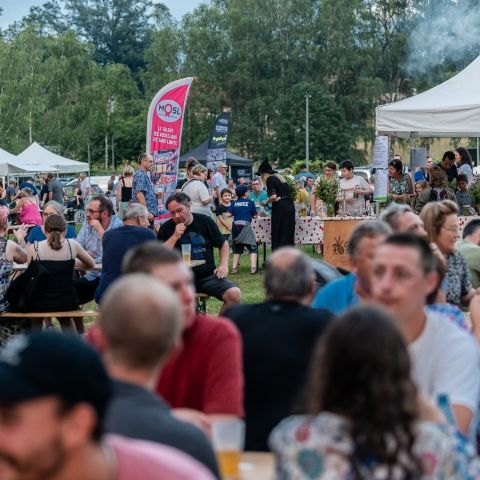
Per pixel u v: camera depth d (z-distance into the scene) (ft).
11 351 8.23
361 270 20.15
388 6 277.23
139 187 60.59
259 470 14.25
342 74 274.36
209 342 16.63
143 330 11.63
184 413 14.84
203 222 38.19
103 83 292.61
